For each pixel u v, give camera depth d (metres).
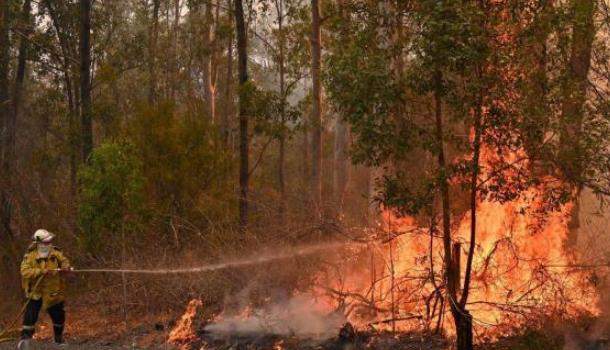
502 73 7.92
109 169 13.23
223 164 16.62
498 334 9.29
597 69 9.52
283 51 28.80
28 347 9.54
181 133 16.28
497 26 8.03
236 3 19.31
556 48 8.33
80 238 14.08
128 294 12.91
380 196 8.70
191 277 12.07
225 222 13.29
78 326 12.18
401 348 9.03
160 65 36.00
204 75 32.22
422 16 7.74
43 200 16.30
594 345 8.66
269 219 12.38
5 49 26.11
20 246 15.88
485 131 8.02
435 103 8.29
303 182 25.50
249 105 18.97
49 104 29.42
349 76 8.05
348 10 8.75
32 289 9.73
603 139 8.48
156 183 15.94
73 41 28.80
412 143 8.23
